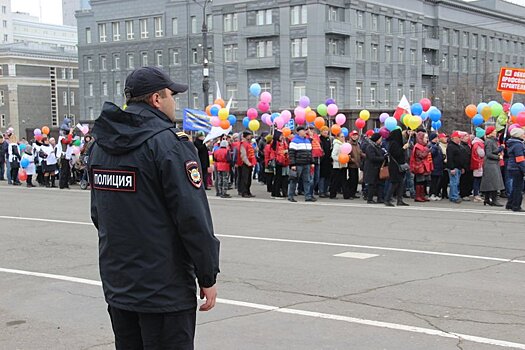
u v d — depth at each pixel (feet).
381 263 29.96
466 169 55.57
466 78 214.48
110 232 11.22
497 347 18.25
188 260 11.41
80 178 79.25
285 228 41.78
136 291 11.00
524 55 275.59
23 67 268.21
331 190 60.70
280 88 181.57
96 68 226.58
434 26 221.87
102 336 20.26
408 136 58.39
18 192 73.05
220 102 72.49
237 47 189.47
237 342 19.12
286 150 61.21
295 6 177.37
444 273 27.68
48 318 22.38
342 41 181.68
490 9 247.50
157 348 11.14
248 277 27.50
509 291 24.47
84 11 228.63
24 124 268.00
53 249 35.60
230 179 71.87
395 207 52.54
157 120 11.23
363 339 19.13
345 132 67.67
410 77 207.72
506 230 39.52
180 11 205.67
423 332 19.66
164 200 11.05
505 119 61.05
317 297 24.02
